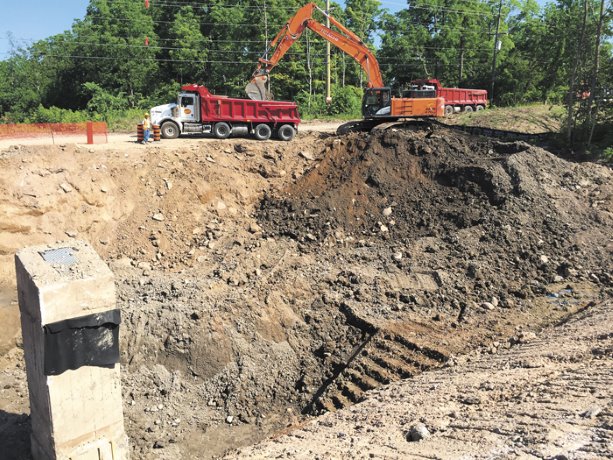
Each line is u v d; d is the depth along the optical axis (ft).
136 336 37.58
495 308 41.47
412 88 115.85
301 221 54.29
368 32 180.04
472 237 49.34
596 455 16.78
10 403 34.22
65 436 24.94
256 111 73.26
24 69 155.12
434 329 38.88
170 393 35.42
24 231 46.57
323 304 42.11
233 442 32.63
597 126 75.72
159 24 168.35
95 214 50.75
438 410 24.91
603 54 78.54
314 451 23.97
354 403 33.17
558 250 47.83
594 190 55.93
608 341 28.07
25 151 50.03
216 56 151.53
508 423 21.01
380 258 48.21
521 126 86.84
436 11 165.58
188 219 54.29
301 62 149.59
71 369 24.45
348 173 58.90
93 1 154.20
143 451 31.45
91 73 151.64
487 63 163.12
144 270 46.98
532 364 28.27
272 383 36.73
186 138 73.67
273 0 146.72
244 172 61.16
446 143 62.34
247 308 40.29
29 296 24.45
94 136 77.66
